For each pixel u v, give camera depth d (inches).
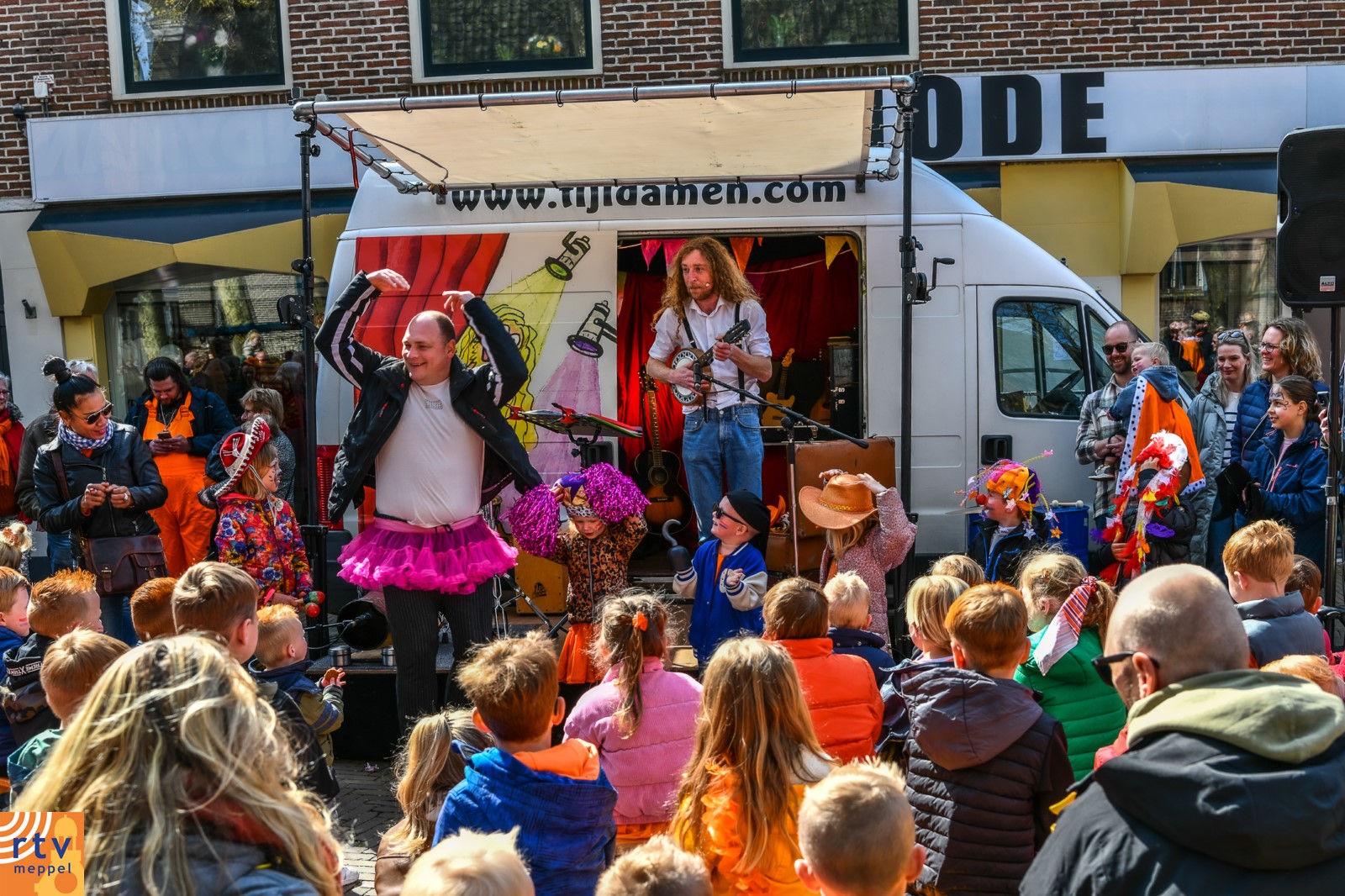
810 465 227.6
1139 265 325.4
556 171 238.4
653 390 277.1
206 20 347.9
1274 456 224.1
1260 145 326.6
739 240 261.7
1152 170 327.3
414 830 124.6
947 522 245.4
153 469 216.4
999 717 103.2
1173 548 208.1
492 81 342.3
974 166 334.3
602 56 340.2
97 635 118.2
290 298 215.6
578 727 131.7
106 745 58.1
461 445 176.9
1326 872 58.8
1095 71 326.3
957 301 244.7
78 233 335.3
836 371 273.6
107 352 354.0
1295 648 126.0
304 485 332.2
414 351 170.6
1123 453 221.8
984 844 102.6
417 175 239.3
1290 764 60.0
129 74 351.9
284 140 343.9
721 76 337.7
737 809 97.9
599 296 244.8
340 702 149.9
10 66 353.1
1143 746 64.4
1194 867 59.5
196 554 266.8
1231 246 335.3
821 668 128.6
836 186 243.9
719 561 184.9
